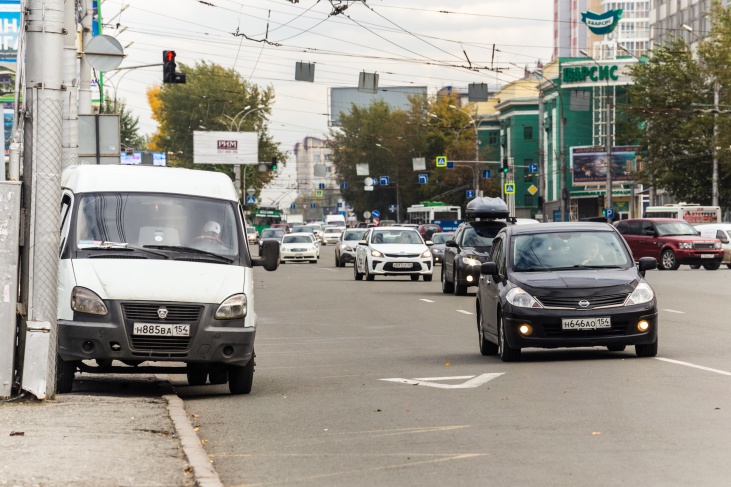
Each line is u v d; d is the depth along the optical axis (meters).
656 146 110.00
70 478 11.86
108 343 19.56
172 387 21.88
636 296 23.84
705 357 24.25
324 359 26.70
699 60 109.31
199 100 184.62
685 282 58.72
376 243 65.88
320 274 76.25
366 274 65.38
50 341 18.47
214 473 12.31
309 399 19.47
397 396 19.42
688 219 104.50
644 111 104.69
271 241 21.28
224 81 185.12
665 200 148.12
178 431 15.37
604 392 18.97
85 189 21.38
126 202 21.20
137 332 19.56
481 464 13.02
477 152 150.25
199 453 13.63
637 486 11.59
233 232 21.19
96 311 19.59
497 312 24.78
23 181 18.88
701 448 13.69
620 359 24.05
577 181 164.12
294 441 15.06
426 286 59.38
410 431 15.58
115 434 14.98
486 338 26.17
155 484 11.72
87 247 20.42
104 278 19.84
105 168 21.97
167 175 21.95
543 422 15.98
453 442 14.58
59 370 20.22
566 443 14.26
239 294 20.19
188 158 184.88
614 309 23.64
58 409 17.34
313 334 33.69
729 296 46.97
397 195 187.00
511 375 21.86
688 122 107.75
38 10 18.89
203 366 20.62
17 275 18.33
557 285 23.91
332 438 15.22
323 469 13.02
